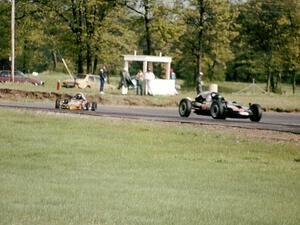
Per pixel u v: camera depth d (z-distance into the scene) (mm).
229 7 74000
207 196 14734
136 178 17562
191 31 78750
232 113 35719
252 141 26906
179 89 80250
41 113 36719
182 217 11945
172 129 30594
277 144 26141
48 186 15242
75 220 11211
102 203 13094
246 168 20453
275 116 45500
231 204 13711
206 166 20688
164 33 69938
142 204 13133
